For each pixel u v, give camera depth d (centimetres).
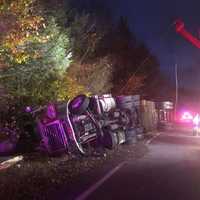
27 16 1692
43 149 2027
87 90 3316
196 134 3738
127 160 1938
